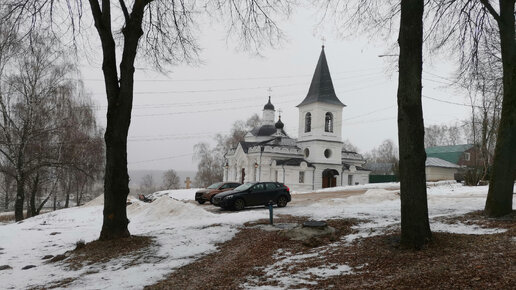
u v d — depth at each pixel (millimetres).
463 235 8734
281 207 19656
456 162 65250
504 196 10945
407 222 8133
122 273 7977
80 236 12625
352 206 18078
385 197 20141
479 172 35125
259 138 60531
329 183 52062
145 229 13570
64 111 29828
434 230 9961
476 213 11891
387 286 5961
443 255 7309
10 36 12711
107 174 10781
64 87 29484
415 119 8125
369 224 11789
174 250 9820
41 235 13148
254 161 52531
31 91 27672
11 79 26984
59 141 29688
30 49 12992
